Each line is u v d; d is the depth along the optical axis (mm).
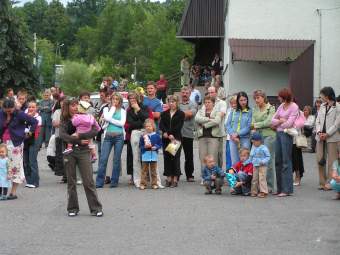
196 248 9133
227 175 14227
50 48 113938
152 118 15680
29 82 35656
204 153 15867
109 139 15492
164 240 9641
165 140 15750
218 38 42031
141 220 11195
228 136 15188
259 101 14539
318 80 31438
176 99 15734
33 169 15422
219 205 12789
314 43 31438
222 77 39094
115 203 13031
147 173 15719
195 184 16156
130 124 15578
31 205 12805
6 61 34875
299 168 15984
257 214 11797
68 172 11578
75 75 101750
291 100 14203
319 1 31547
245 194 14141
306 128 20062
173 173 15656
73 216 11570
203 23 40844
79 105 11539
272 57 30469
